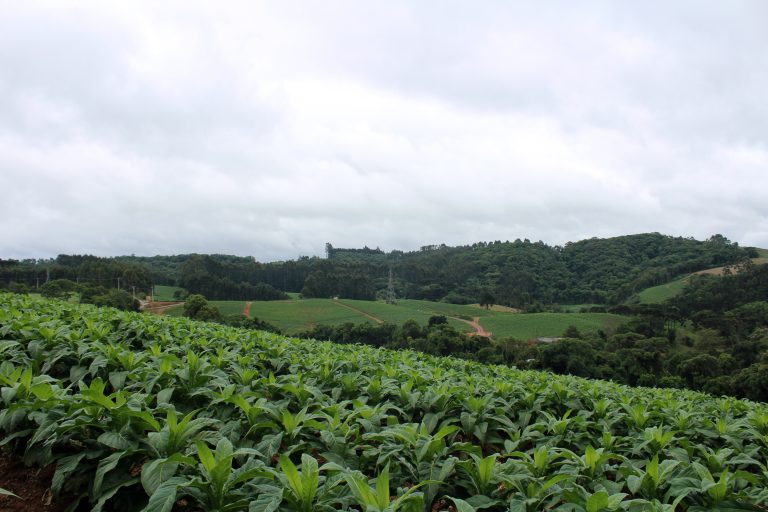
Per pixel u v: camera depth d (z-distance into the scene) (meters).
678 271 146.38
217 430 5.80
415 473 5.19
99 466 4.50
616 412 9.23
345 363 10.96
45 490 5.12
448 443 7.44
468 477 5.29
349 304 121.81
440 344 58.75
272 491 3.99
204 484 4.01
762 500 5.11
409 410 8.01
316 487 3.97
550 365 49.22
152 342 10.90
